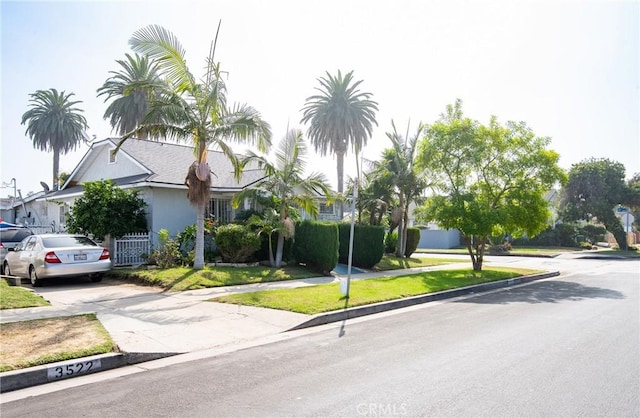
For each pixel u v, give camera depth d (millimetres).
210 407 4848
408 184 24672
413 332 8414
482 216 17594
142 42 13812
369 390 5324
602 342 7613
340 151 37750
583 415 4629
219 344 7484
